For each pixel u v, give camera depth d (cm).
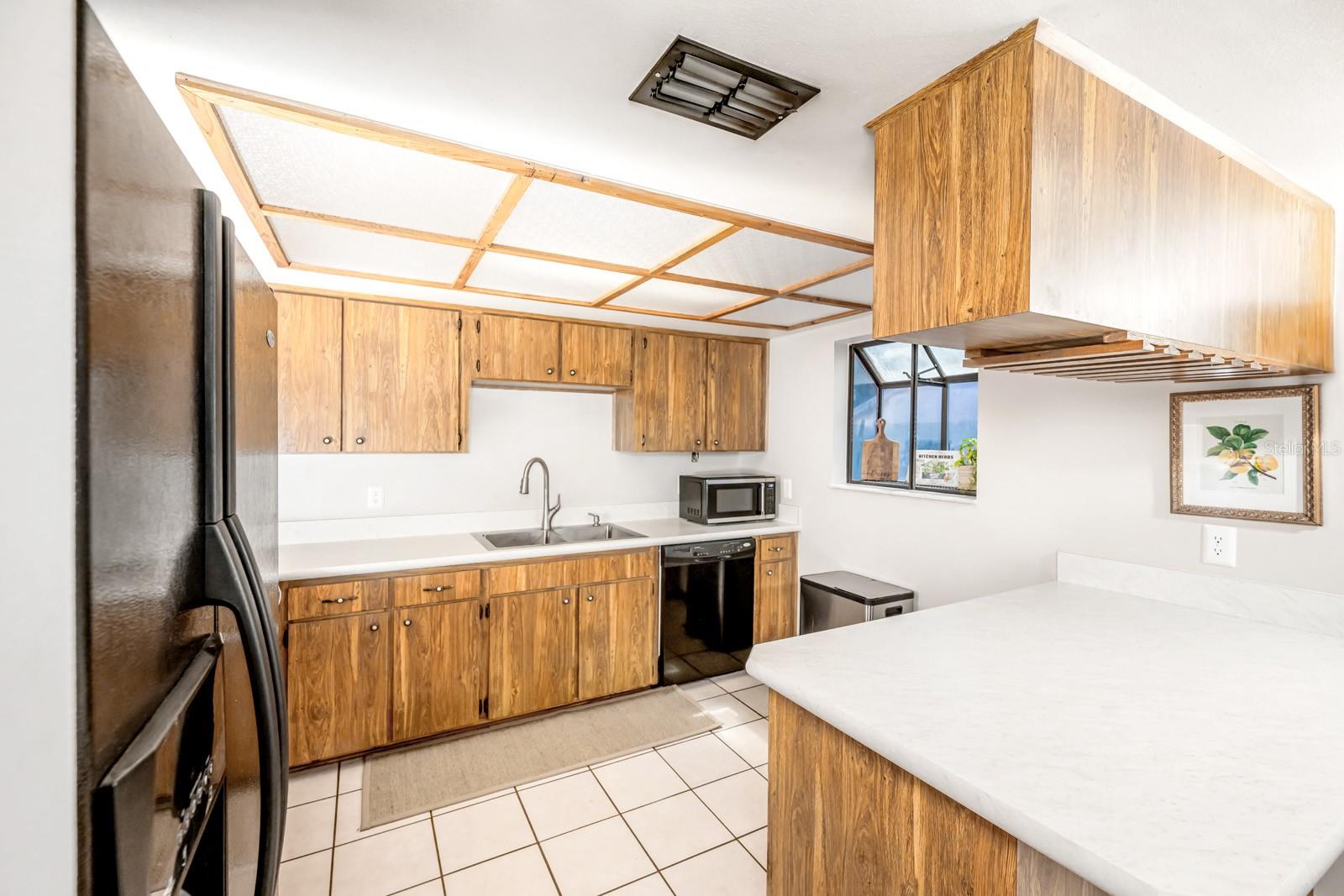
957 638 154
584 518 375
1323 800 85
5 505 37
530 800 228
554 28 102
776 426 403
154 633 51
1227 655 142
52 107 38
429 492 328
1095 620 170
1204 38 103
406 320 292
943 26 101
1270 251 149
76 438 39
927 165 122
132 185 46
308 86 119
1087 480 212
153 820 47
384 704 260
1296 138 136
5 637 37
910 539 300
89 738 40
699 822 215
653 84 119
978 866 96
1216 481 178
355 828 211
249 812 81
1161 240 123
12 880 37
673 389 371
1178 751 99
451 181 159
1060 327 117
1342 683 126
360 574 255
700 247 209
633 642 322
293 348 270
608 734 280
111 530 43
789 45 107
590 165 152
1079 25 100
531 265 233
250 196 165
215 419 65
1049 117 104
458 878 187
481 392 341
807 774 131
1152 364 138
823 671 133
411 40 105
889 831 111
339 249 214
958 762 96
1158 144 123
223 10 96
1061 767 94
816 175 158
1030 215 102
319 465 303
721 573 351
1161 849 75
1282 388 164
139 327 48
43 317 38
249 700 82
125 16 97
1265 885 69
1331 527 157
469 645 278
